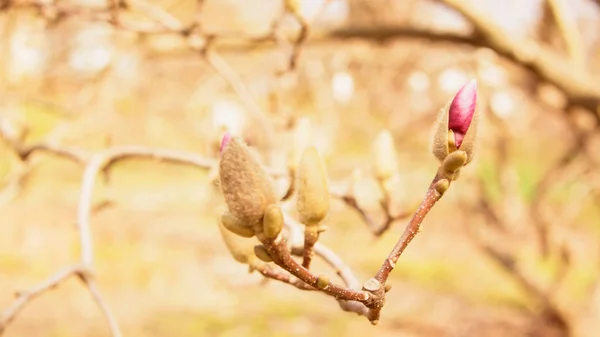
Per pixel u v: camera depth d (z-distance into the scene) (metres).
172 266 10.54
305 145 1.69
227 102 4.08
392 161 1.87
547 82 3.27
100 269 10.37
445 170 1.20
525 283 7.01
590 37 4.80
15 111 3.70
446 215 11.36
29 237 9.02
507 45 3.25
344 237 11.09
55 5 2.90
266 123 2.69
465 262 10.68
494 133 5.86
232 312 9.02
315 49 4.89
